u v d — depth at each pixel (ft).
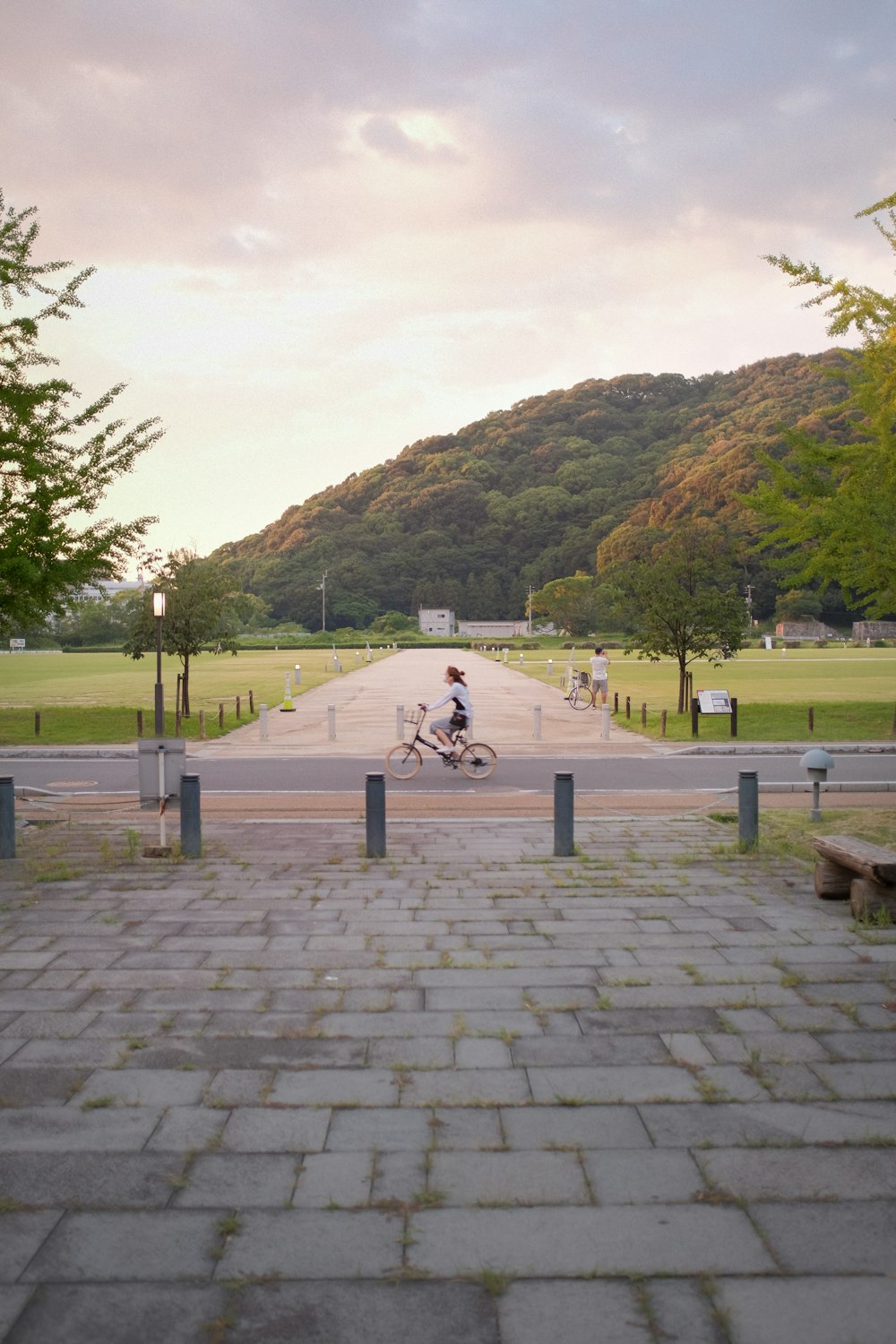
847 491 37.68
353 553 615.57
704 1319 10.27
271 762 63.62
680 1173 13.08
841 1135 14.06
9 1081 15.89
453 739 57.31
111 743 75.66
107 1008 19.11
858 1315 10.30
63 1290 10.75
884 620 402.31
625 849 34.86
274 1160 13.42
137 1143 13.88
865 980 20.56
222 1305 10.51
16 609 43.11
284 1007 19.13
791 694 115.65
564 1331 10.11
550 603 418.51
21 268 39.04
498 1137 14.06
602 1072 16.21
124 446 41.68
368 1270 11.09
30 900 27.55
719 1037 17.65
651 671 175.94
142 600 93.40
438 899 27.61
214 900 27.43
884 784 51.42
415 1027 18.15
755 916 25.68
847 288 36.50
